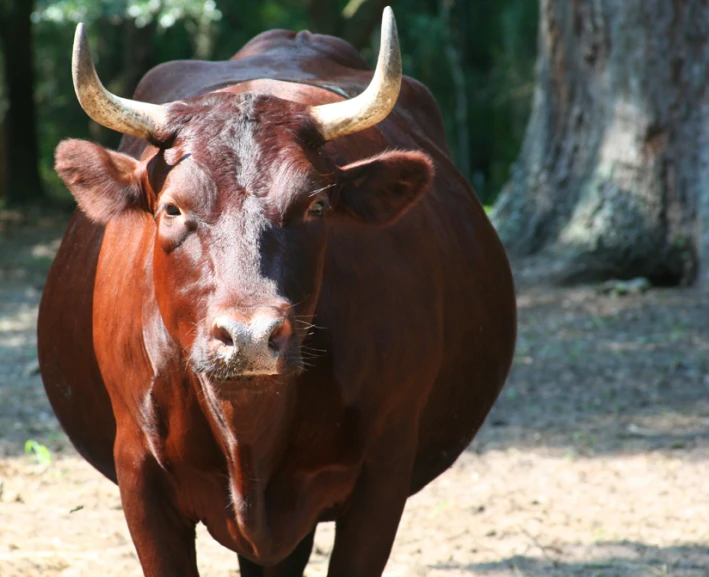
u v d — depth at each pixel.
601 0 36.66
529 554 15.77
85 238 13.17
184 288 9.45
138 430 11.10
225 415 9.92
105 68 87.88
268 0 87.56
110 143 82.06
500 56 89.06
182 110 10.09
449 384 13.22
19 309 36.84
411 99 15.88
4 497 18.14
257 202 9.44
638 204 36.34
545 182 38.56
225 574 15.12
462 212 14.53
